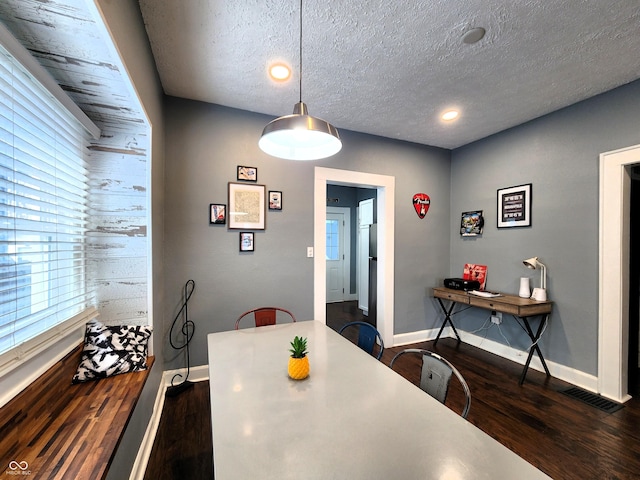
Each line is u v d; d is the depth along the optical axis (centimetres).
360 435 89
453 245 378
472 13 150
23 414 102
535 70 201
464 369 278
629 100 216
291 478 72
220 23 157
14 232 103
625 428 188
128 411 122
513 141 303
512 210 303
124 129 176
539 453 166
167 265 240
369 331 180
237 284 264
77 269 156
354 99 245
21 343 100
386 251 342
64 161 139
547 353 268
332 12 150
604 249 230
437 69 201
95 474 88
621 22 155
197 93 236
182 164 244
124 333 164
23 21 91
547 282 270
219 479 71
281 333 189
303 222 291
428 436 89
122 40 116
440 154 375
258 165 272
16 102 98
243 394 113
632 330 251
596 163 236
